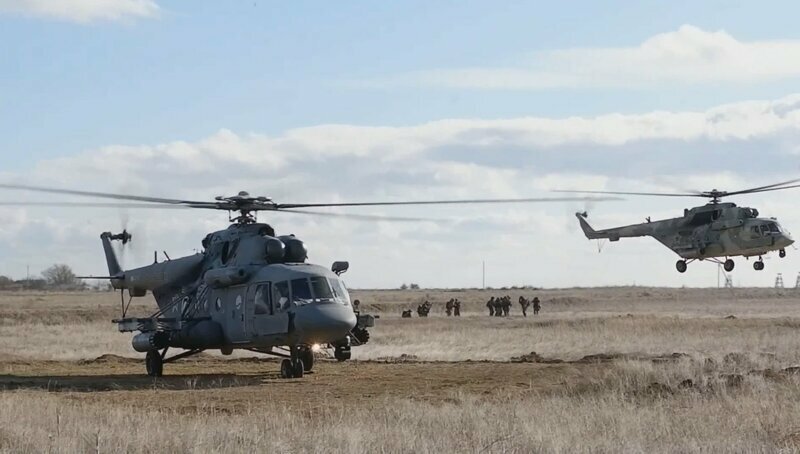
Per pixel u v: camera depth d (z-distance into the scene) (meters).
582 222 94.19
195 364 55.94
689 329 77.56
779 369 41.81
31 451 22.41
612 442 23.83
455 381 40.62
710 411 29.08
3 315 114.94
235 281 44.97
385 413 27.89
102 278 53.09
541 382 39.62
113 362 55.66
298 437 23.84
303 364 46.41
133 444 22.92
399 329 89.19
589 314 129.75
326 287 43.44
